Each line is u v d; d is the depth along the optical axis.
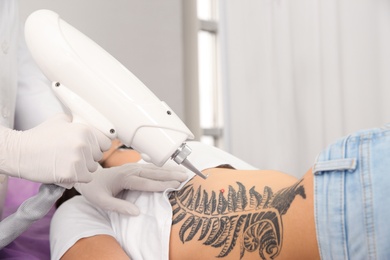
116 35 2.20
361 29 2.30
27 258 0.82
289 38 2.44
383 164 0.51
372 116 2.30
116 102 0.71
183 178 0.78
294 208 0.58
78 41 0.75
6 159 0.71
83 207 0.86
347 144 0.55
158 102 0.73
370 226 0.50
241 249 0.64
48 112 1.18
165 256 0.69
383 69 2.27
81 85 0.72
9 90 1.02
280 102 2.46
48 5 1.99
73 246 0.74
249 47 2.52
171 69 2.38
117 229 0.80
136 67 2.27
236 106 2.57
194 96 2.52
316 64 2.40
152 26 2.32
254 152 2.52
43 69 0.76
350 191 0.52
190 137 0.72
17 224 0.72
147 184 0.77
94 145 0.71
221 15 2.58
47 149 0.69
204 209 0.69
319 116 2.40
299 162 2.45
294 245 0.58
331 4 2.36
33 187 1.30
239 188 0.69
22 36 1.29
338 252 0.53
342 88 2.37
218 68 2.81
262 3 2.49
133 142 0.72
